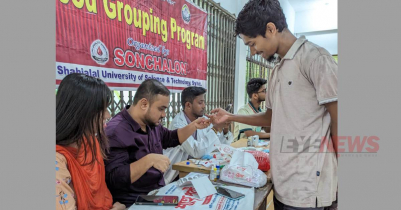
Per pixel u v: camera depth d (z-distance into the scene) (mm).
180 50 2650
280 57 1079
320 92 877
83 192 932
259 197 1057
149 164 1094
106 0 1724
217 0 3625
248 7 987
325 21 6551
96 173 1005
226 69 3881
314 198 950
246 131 2582
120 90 1893
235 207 941
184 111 2238
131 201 1248
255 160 1322
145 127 1394
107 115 1039
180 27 2629
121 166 1119
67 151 918
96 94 944
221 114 1552
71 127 920
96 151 1000
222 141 2322
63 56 1450
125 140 1185
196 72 2998
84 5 1566
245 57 4430
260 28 964
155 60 2264
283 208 1045
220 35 3648
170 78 2514
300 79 949
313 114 950
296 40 977
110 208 1094
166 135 1630
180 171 1484
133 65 2002
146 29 2127
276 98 1039
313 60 896
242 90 4383
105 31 1729
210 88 3494
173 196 1021
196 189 1054
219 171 1275
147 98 1290
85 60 1589
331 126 953
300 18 6895
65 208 842
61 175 854
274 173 1047
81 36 1555
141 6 2055
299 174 965
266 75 6023
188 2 2744
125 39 1905
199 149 1843
